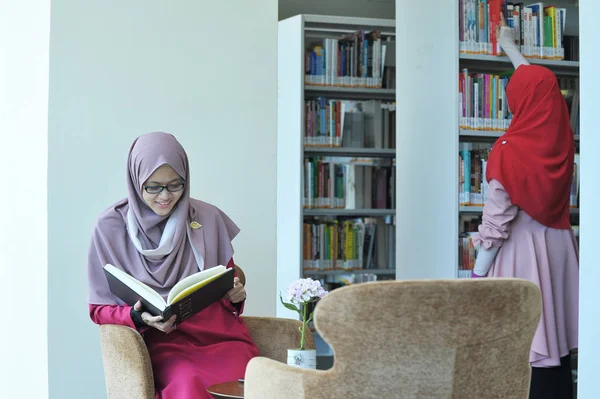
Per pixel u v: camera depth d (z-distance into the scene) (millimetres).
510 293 1994
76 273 3609
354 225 5863
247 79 3916
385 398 1981
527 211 3465
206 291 2795
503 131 4410
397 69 4781
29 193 3818
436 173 4473
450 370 1972
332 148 5695
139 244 3061
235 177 3885
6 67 4238
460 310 1947
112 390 2828
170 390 2762
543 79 3543
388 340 1950
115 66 3711
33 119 3789
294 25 5637
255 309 3896
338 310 1957
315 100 5711
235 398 2393
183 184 3111
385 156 5922
